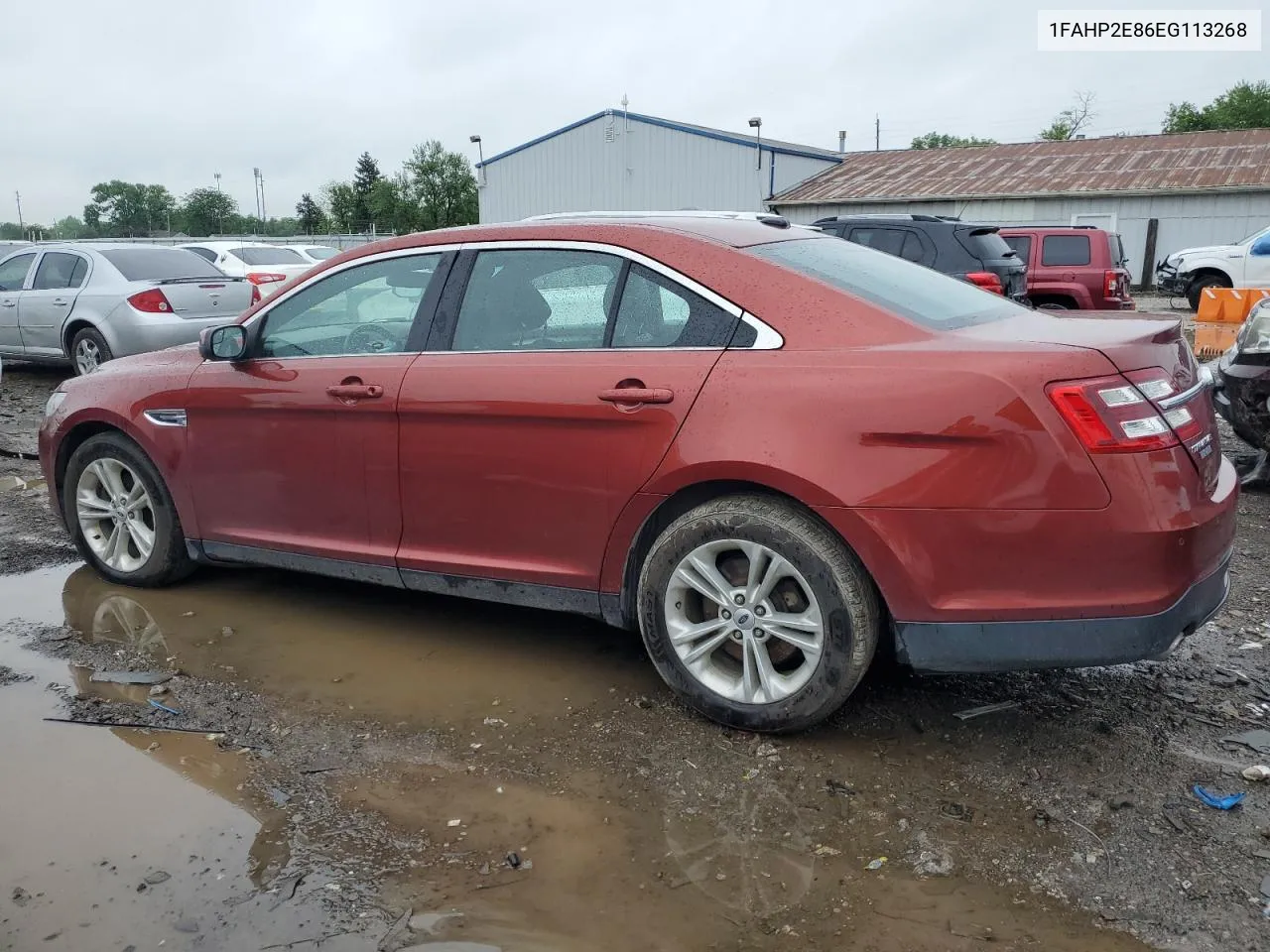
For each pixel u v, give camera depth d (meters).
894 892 2.55
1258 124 65.44
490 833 2.83
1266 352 6.04
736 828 2.84
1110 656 2.85
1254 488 6.48
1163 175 28.56
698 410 3.21
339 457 3.98
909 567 2.96
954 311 3.42
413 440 3.78
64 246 11.16
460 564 3.78
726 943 2.39
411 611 4.50
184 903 2.53
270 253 19.64
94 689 3.73
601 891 2.58
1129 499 2.79
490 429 3.60
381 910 2.51
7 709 3.57
